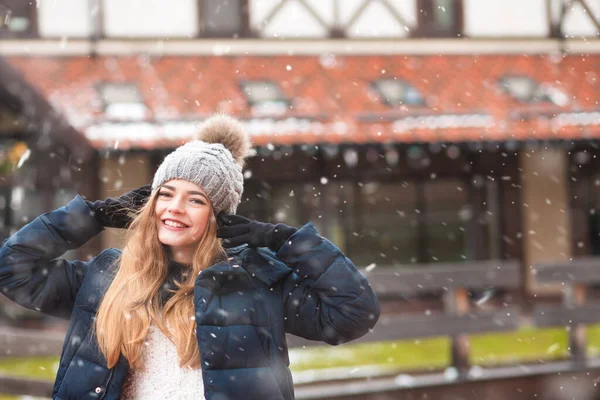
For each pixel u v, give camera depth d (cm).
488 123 996
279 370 188
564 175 1084
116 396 183
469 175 1058
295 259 194
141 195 207
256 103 1038
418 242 1049
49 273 202
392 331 512
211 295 186
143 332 184
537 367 538
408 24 1247
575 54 1279
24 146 931
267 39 1209
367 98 1074
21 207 937
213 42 1195
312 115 995
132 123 929
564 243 1080
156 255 195
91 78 1095
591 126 999
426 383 495
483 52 1263
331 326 197
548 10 1285
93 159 938
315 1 1218
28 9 1162
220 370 181
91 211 205
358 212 1034
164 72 1132
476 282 541
